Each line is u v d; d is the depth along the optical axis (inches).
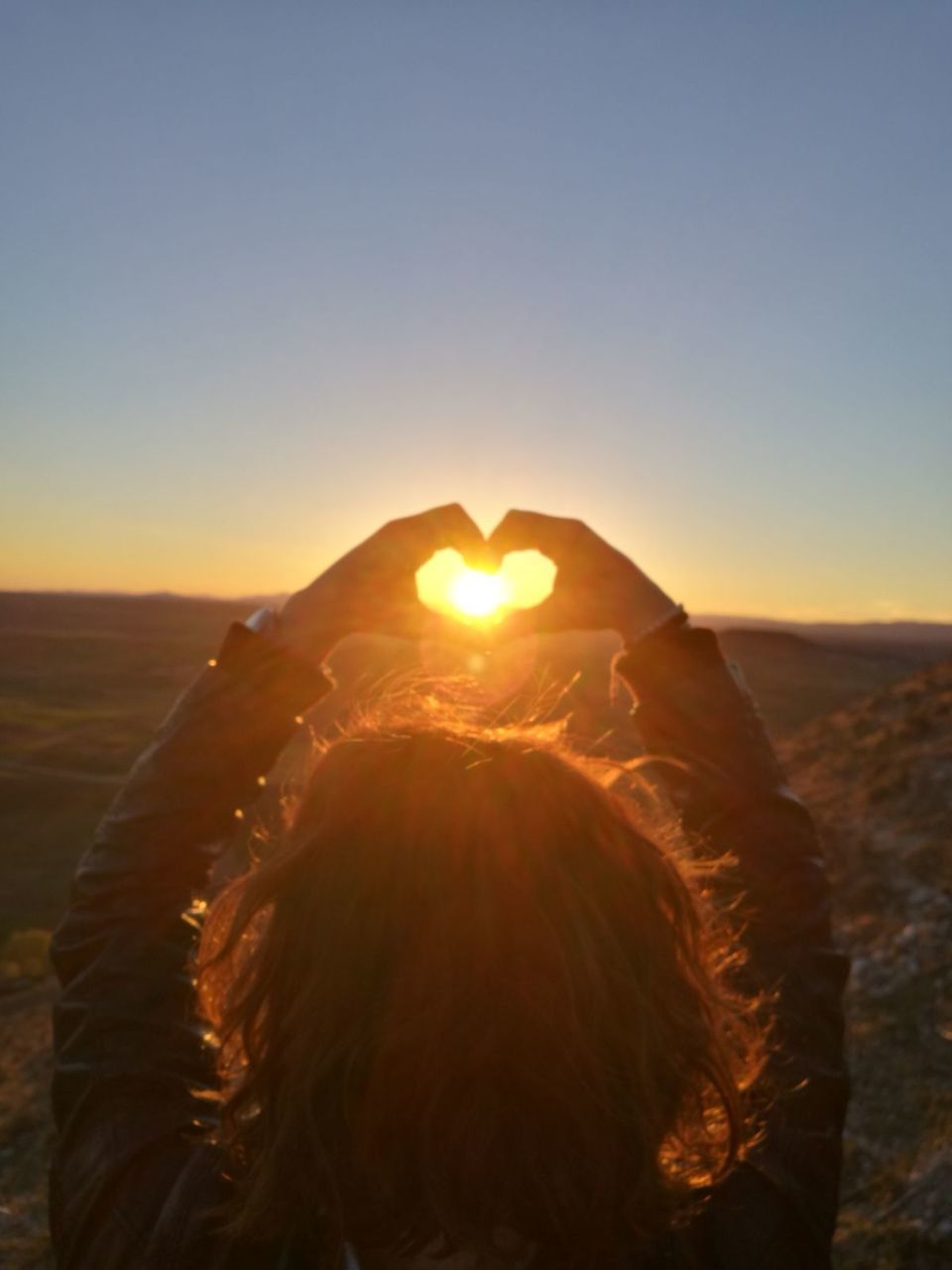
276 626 37.7
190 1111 33.2
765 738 40.8
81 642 7042.3
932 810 397.1
